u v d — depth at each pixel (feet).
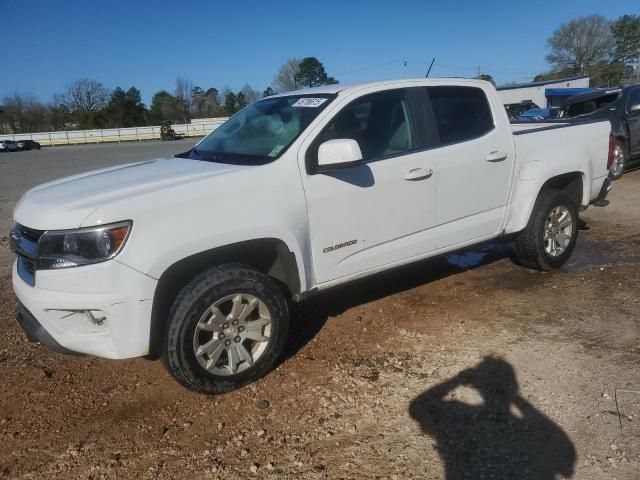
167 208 10.68
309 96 14.29
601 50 241.14
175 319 10.85
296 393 11.75
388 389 11.69
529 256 17.79
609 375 11.77
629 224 24.02
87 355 11.14
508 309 15.52
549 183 17.63
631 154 33.78
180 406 11.52
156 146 157.89
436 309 15.79
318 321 15.28
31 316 11.13
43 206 11.05
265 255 12.84
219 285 11.16
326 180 12.67
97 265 10.18
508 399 11.10
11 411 11.60
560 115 37.40
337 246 13.05
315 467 9.48
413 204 14.17
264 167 12.05
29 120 297.33
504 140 16.15
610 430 9.98
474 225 15.75
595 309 15.16
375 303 16.39
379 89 14.11
